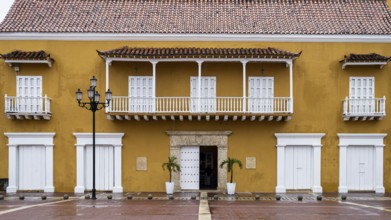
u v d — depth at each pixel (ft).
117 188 86.58
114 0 93.76
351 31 87.25
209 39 87.15
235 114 83.20
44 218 53.16
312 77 87.45
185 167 88.07
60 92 86.74
